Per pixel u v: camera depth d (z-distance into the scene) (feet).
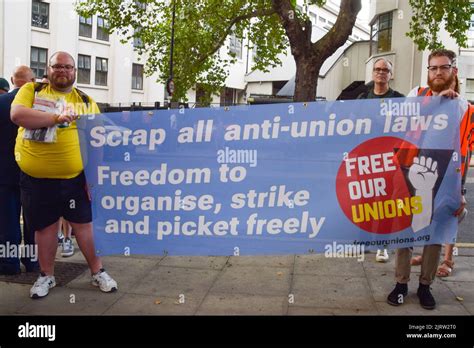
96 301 13.08
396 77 77.20
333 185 13.10
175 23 52.26
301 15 44.91
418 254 18.20
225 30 49.55
